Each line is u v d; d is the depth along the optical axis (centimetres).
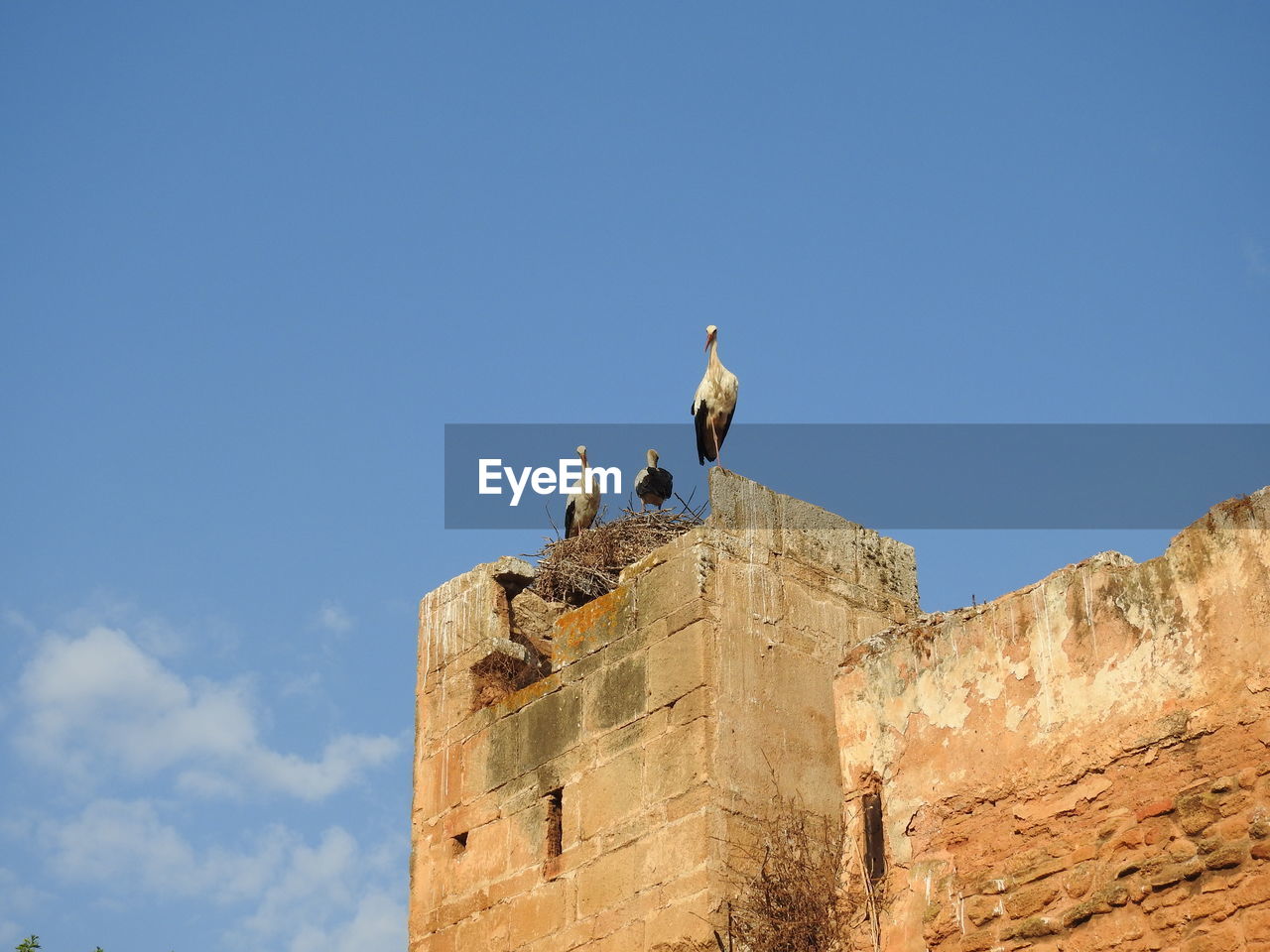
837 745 1546
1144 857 1192
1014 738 1300
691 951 1460
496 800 1708
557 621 1723
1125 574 1266
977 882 1284
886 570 1752
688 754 1534
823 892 1451
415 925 1734
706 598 1591
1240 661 1180
